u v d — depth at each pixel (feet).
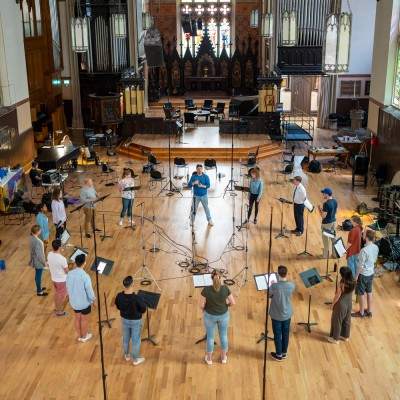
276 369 27.99
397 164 53.11
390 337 30.71
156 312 33.24
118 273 38.04
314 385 26.84
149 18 83.05
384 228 43.24
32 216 48.85
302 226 44.21
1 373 27.78
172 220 47.73
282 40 45.96
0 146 54.08
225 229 45.60
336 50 27.25
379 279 37.22
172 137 74.84
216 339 30.50
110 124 75.61
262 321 32.22
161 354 29.25
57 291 32.19
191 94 106.73
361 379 27.30
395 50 56.85
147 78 97.66
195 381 27.14
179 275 37.76
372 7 84.07
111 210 50.21
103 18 81.05
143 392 26.40
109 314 32.78
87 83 84.64
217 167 64.13
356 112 75.56
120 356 29.01
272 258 40.16
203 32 105.81
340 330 29.86
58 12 81.00
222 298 26.96
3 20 56.13
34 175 52.19
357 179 59.67
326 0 80.33
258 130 76.59
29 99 67.87
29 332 31.24
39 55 76.64
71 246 42.22
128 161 67.41
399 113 54.49
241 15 104.22
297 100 97.66
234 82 106.63
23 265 39.45
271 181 59.06
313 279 30.25
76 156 56.13
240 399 25.93
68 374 27.66
